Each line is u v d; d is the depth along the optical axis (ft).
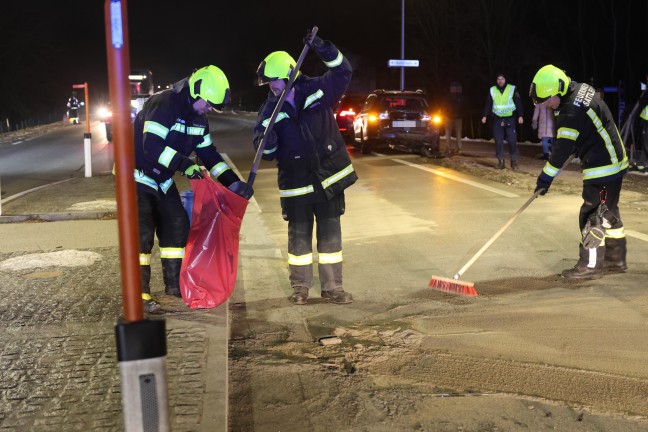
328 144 17.89
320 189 18.03
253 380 13.78
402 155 57.16
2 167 66.03
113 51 7.24
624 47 116.78
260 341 15.98
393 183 39.86
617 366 14.12
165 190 16.84
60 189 40.96
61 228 28.19
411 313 17.66
